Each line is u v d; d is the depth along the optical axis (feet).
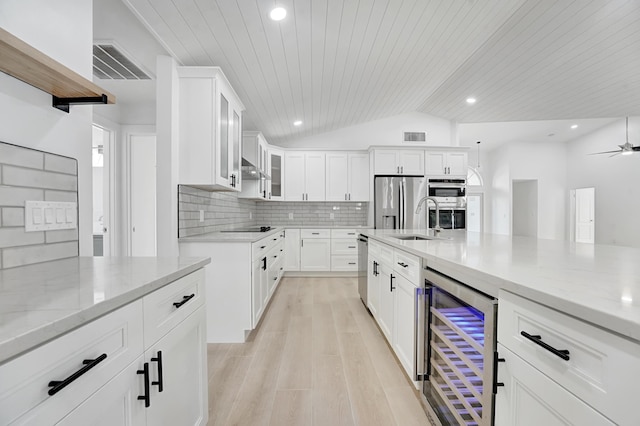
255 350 7.68
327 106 14.12
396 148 16.72
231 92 9.23
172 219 7.75
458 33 9.05
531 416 2.65
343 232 16.79
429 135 18.71
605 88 12.84
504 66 11.28
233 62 8.59
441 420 4.64
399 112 17.89
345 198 17.46
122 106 11.91
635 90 13.00
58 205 4.09
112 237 11.75
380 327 8.47
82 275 3.17
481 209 27.78
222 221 11.87
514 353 2.87
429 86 13.89
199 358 4.25
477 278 3.59
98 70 8.89
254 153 14.14
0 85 3.34
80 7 4.44
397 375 6.49
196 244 8.09
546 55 10.34
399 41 9.27
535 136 23.95
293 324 9.48
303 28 7.58
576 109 15.48
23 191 3.59
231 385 6.12
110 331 2.38
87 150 4.64
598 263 3.77
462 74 12.27
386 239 7.57
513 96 14.05
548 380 2.44
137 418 2.75
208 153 7.99
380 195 16.51
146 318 2.90
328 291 13.55
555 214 25.46
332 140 18.71
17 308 2.07
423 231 10.64
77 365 2.04
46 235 3.92
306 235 16.72
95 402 2.21
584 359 2.10
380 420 5.08
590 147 23.31
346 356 7.36
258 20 6.89
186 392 3.84
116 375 2.45
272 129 15.97
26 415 1.68
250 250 8.10
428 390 5.18
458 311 4.27
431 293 5.12
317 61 9.57
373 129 18.71
